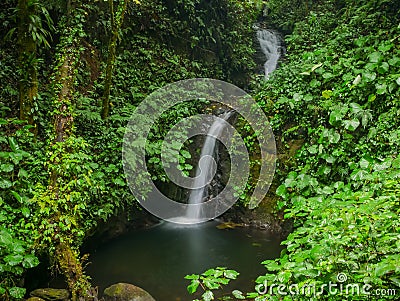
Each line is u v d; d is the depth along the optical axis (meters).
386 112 3.70
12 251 2.69
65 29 4.59
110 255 4.88
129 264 4.64
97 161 4.77
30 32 3.98
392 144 3.45
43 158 3.73
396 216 2.04
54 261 3.42
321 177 4.08
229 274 1.98
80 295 3.42
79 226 3.94
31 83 4.15
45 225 3.23
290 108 5.01
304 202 2.93
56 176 3.55
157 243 5.29
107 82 5.21
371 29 5.26
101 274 4.38
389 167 2.86
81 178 3.80
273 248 4.93
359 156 3.78
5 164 3.11
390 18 5.19
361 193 2.41
